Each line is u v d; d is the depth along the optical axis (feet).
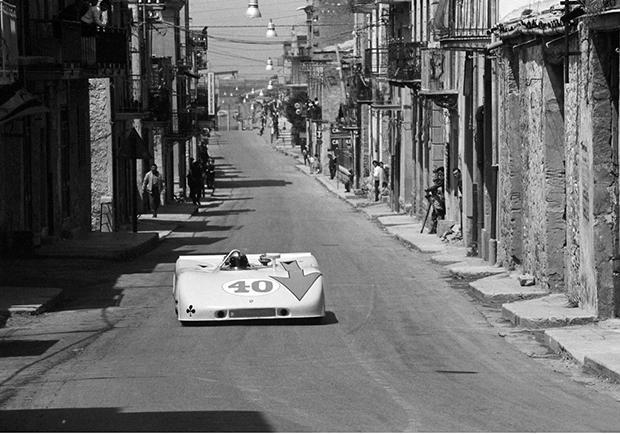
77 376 74.08
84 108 206.69
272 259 106.93
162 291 125.70
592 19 96.63
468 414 60.29
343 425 57.21
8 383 72.18
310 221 258.57
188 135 351.46
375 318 103.04
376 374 74.08
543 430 56.03
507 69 136.46
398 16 285.23
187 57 435.94
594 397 66.59
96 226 225.35
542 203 120.06
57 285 132.26
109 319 103.65
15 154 163.02
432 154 226.38
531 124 126.41
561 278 117.39
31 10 167.43
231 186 431.84
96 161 230.07
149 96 282.15
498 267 141.79
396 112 285.84
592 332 90.53
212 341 88.38
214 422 58.08
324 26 525.34
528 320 97.35
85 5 168.14
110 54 184.34
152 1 322.96
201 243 202.69
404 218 253.85
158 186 269.85
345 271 146.51
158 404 63.41
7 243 160.66
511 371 76.48
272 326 96.43
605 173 98.17
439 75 199.82
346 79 415.85
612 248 97.60
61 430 56.80
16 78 134.31
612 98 98.32
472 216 168.66
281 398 65.05
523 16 127.75
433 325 99.55
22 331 97.45
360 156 370.53
